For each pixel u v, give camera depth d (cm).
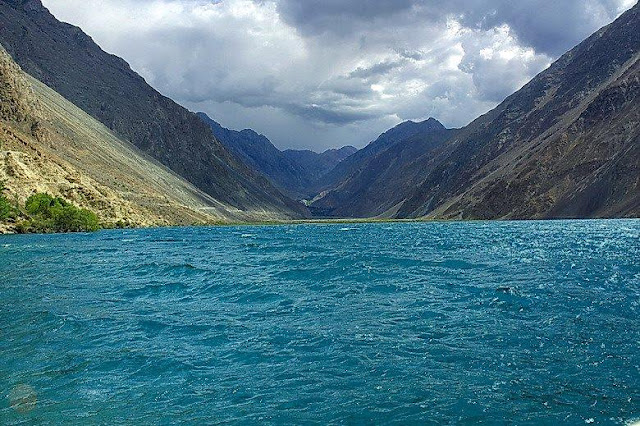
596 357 1661
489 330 2009
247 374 1562
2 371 1622
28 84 18512
